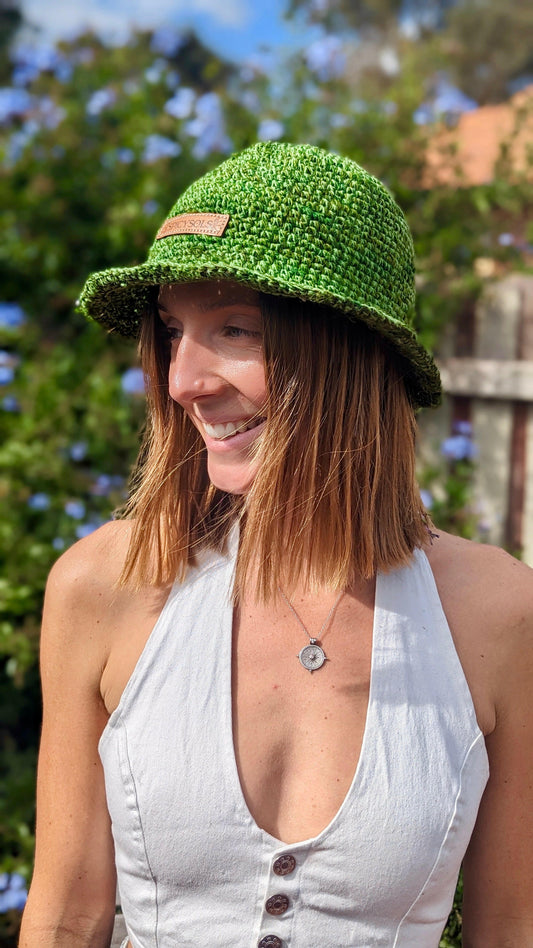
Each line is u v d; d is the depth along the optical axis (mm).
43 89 4156
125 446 3193
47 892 1281
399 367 1331
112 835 1284
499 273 3068
